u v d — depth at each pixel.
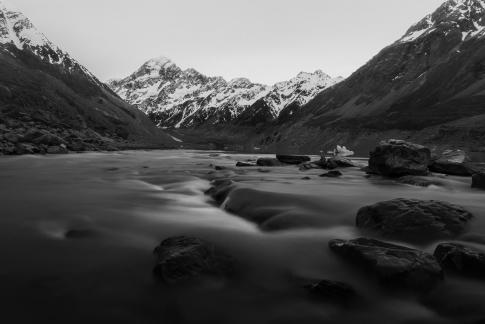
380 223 11.04
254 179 22.58
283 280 8.09
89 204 15.47
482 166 29.09
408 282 7.52
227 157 63.62
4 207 14.63
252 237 10.95
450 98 152.50
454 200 15.64
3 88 95.94
